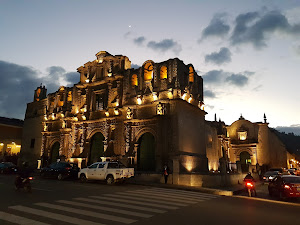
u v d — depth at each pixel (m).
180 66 25.70
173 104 23.73
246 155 41.84
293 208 10.85
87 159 29.52
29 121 40.19
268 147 40.34
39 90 41.62
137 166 24.75
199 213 8.81
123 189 15.32
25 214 7.99
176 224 7.19
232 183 21.30
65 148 32.12
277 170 28.42
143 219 7.62
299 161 63.91
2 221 7.13
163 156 22.89
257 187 21.92
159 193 13.91
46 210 8.59
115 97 29.30
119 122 27.52
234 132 43.19
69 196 11.80
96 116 30.22
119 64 29.58
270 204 11.86
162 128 23.58
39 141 37.47
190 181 18.34
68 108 33.94
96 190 14.40
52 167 23.31
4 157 42.59
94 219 7.44
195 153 25.58
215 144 36.06
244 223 7.57
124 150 26.06
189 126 25.30
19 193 12.66
